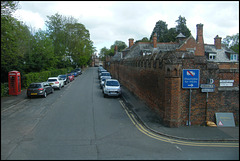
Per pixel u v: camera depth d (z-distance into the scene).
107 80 19.53
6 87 18.36
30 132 8.42
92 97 17.89
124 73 25.95
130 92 20.84
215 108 9.88
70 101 15.72
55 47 45.31
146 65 13.83
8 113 11.80
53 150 6.61
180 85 9.57
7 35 16.50
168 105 9.49
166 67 9.48
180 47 33.09
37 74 25.22
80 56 58.78
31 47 29.91
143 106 14.25
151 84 12.48
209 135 8.43
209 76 9.76
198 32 33.50
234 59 35.91
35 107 13.46
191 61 9.59
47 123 9.78
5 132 8.41
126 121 10.55
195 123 9.80
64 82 28.16
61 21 46.75
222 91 9.86
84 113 11.98
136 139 7.92
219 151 6.89
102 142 7.48
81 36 59.38
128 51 41.66
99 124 9.84
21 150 6.56
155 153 6.58
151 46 35.75
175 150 6.89
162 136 8.39
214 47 37.41
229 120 9.79
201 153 6.67
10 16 16.62
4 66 19.44
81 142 7.41
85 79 37.84
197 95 9.73
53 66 38.81
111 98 17.56
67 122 10.03
